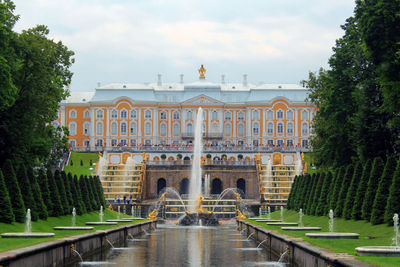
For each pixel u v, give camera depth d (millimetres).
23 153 53688
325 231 37406
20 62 49875
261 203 86375
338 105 57531
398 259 20281
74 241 29266
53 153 73250
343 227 38531
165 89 158500
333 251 23422
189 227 66688
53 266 25797
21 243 25625
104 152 123875
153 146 124812
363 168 42469
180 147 124875
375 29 42000
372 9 42062
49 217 43500
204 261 31188
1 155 51844
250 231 48344
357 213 39750
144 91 154000
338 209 44656
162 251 36281
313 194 55781
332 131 61688
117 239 41188
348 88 56844
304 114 151250
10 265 20484
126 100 151125
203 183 104812
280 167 109875
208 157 122125
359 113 52031
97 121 151125
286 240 30141
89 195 57531
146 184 103250
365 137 51594
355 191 41969
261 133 151125
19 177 39344
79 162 116375
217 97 155875
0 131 51344
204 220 70500
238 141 152875
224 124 153375
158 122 153250
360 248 22094
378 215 35344
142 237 48500
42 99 55812
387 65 41562
